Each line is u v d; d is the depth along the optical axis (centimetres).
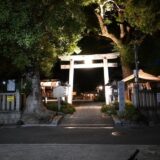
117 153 1090
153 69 3272
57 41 1977
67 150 1148
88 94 4275
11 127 1891
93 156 1045
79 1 2058
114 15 2770
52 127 1878
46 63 2156
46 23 1764
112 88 2909
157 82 2828
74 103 3547
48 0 1784
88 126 1911
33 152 1116
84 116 2322
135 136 1504
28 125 1972
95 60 3244
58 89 2472
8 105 2117
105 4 2672
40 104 2172
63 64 3312
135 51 2350
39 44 1862
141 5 2203
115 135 1541
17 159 1013
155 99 2156
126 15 2445
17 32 1697
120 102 2189
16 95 2127
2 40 1809
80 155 1061
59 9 1786
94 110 2692
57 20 1777
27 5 1692
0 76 2389
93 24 2859
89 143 1322
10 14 1677
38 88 2173
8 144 1288
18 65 1872
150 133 1598
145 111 2108
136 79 2269
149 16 2214
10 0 1680
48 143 1329
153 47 3006
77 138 1458
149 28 2289
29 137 1496
